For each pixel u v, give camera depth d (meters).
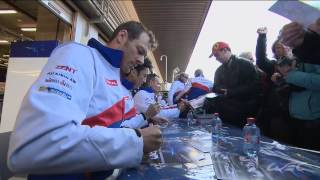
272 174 0.83
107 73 0.92
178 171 0.83
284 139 1.98
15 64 2.59
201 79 3.96
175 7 5.75
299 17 1.04
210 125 2.19
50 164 0.56
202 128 2.01
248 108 2.48
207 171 0.83
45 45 2.56
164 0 5.38
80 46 0.83
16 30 4.51
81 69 0.74
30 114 0.57
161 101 4.32
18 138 0.55
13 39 4.76
